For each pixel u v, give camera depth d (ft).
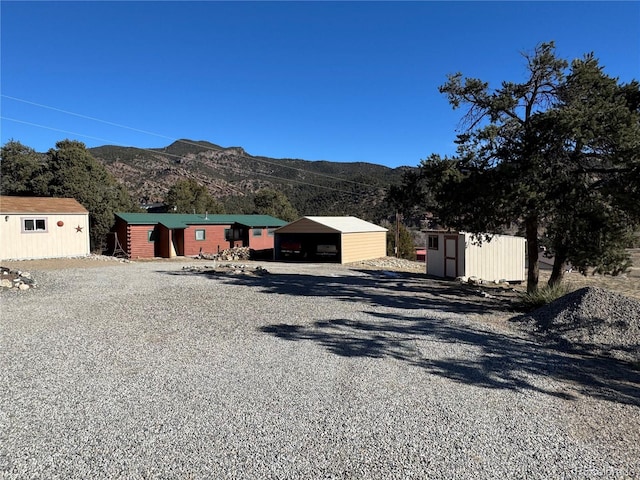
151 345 19.97
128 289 36.65
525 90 39.37
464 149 39.78
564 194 34.78
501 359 19.03
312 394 14.44
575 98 36.70
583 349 21.47
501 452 10.94
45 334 21.50
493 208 36.83
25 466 9.89
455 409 13.50
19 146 101.45
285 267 66.85
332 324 24.94
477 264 56.24
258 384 15.26
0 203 63.46
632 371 18.19
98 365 17.02
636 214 33.71
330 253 86.99
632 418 13.24
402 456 10.64
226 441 11.18
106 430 11.67
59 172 88.79
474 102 41.37
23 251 62.54
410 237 122.62
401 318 27.20
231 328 23.56
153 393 14.29
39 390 14.38
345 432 11.81
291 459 10.40
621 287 52.31
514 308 32.48
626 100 36.22
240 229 98.63
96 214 86.69
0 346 19.30
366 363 17.87
